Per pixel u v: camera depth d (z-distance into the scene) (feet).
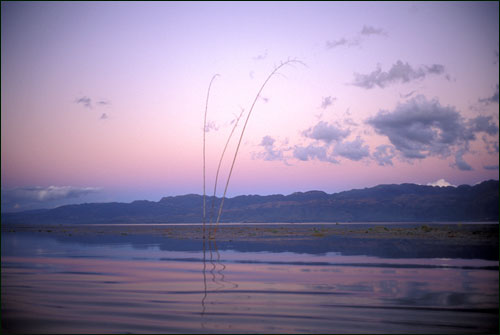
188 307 27.37
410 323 23.58
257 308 26.96
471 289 32.99
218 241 96.27
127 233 159.53
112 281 37.76
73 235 141.28
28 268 47.09
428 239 95.50
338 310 26.45
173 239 107.14
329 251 66.74
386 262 50.88
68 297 30.63
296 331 22.08
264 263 50.72
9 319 24.52
